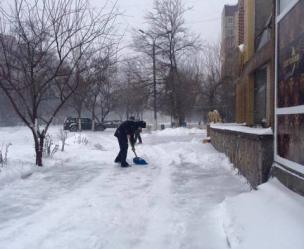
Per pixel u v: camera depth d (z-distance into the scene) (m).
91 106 48.66
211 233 6.18
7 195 8.73
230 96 43.94
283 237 4.93
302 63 5.99
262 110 14.65
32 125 12.66
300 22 6.12
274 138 7.84
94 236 6.05
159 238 6.00
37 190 9.26
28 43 12.39
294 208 5.66
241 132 10.15
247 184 9.44
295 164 6.32
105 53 14.35
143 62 42.62
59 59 13.10
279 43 7.53
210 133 22.50
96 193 8.95
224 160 13.51
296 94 6.31
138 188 9.47
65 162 13.98
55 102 28.36
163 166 13.01
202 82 48.62
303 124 5.94
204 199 8.22
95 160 14.66
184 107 44.66
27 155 14.54
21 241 5.82
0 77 12.41
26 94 13.64
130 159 14.68
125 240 5.91
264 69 14.13
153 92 42.69
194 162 13.70
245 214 6.23
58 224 6.64
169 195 8.64
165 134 35.62
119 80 45.88
